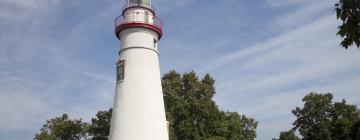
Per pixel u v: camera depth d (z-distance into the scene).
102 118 55.16
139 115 29.84
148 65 31.31
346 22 11.67
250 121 75.19
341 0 11.60
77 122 66.81
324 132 72.62
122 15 32.97
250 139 73.75
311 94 79.44
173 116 54.12
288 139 86.44
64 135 66.00
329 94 78.69
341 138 71.94
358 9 11.42
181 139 53.44
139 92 30.38
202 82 60.00
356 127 61.84
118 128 30.03
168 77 59.91
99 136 54.97
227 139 59.12
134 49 31.48
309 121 77.44
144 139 29.38
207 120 54.97
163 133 30.56
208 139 51.16
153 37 32.41
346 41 12.03
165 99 55.34
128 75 30.94
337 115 76.62
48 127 66.75
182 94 58.25
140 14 32.28
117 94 31.22
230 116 64.12
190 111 54.75
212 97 59.28
